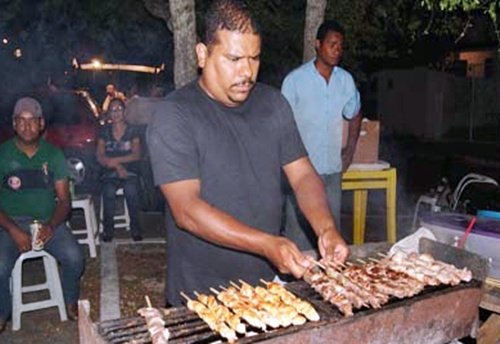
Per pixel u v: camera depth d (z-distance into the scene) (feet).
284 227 16.98
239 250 8.18
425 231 12.06
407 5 26.00
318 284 8.77
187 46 18.43
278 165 8.88
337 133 16.63
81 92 32.40
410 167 44.96
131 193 22.49
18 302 15.71
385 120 68.33
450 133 65.31
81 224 25.64
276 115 8.76
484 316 12.35
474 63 67.77
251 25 7.73
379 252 12.29
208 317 7.78
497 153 52.01
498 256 10.88
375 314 8.10
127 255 21.08
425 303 8.64
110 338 7.43
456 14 22.61
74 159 25.71
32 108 16.16
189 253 8.73
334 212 17.12
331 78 16.34
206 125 8.21
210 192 8.38
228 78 7.86
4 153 16.37
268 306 7.97
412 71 66.08
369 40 29.32
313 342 7.59
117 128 23.07
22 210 16.35
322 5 19.74
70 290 16.22
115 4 29.99
